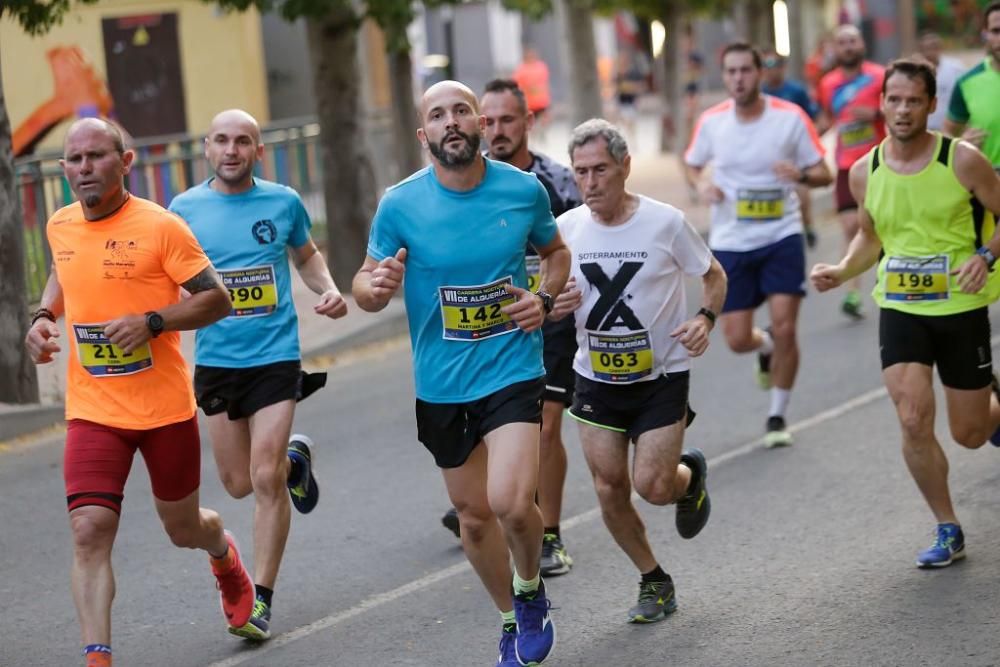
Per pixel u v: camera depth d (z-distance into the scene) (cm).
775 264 2497
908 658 1495
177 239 1493
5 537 2202
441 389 1469
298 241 1873
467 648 1625
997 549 1817
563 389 1866
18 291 2958
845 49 3556
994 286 1780
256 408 1773
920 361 1767
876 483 2178
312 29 4081
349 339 3644
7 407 2925
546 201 1495
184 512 1559
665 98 7888
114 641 1717
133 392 1495
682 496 1736
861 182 1809
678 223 1638
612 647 1592
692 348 1611
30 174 3825
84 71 5691
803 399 2781
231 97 6144
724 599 1723
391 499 2291
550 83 13012
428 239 1444
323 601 1820
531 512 1427
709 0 6806
